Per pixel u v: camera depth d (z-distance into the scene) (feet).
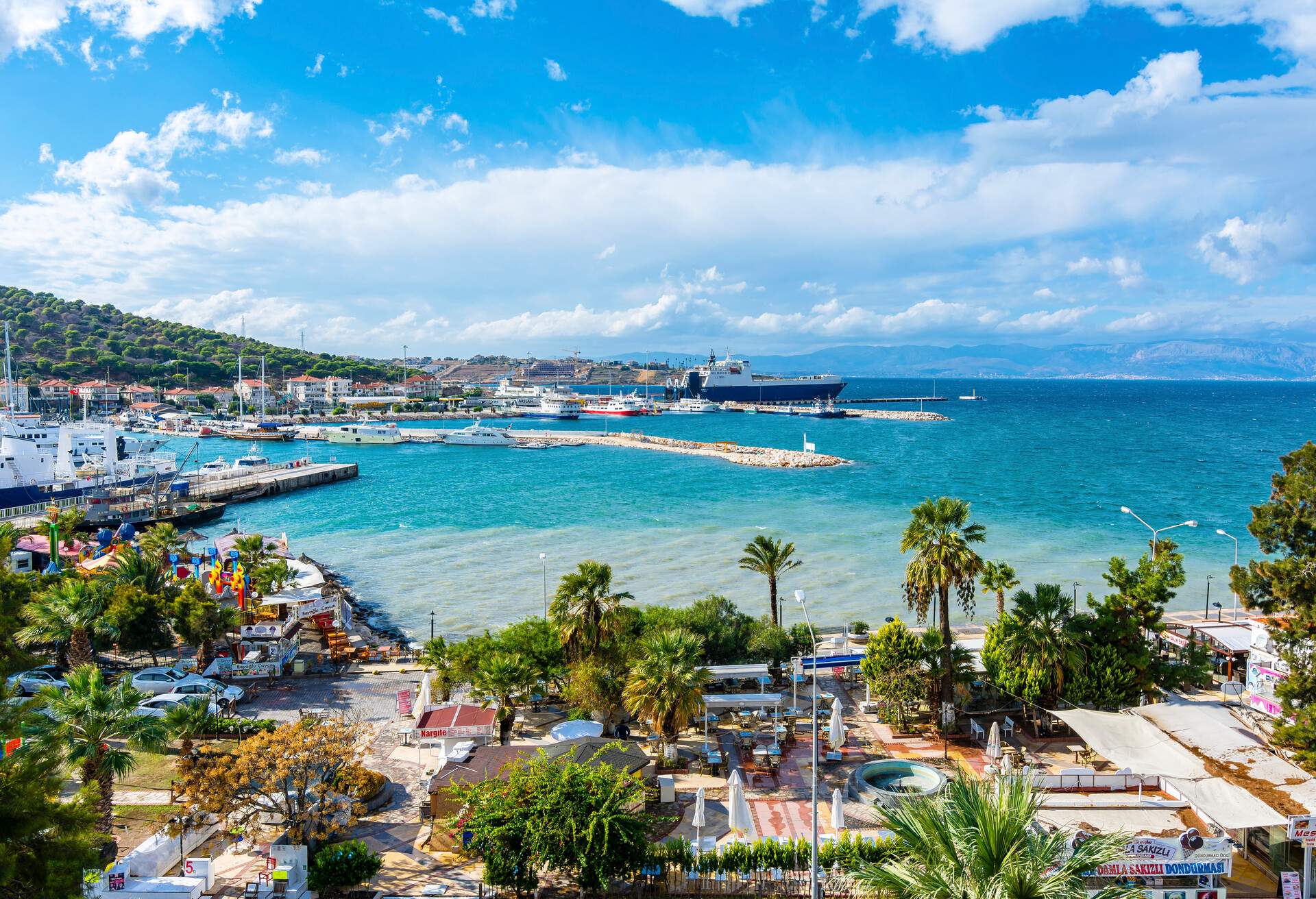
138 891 91.71
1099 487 488.85
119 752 103.24
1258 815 95.40
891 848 100.01
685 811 121.49
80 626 163.12
